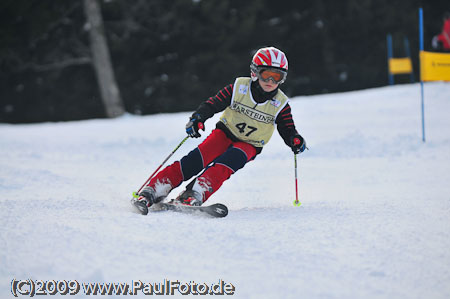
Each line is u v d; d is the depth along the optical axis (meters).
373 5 103.88
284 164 24.91
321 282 8.20
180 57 97.38
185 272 8.41
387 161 24.06
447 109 42.22
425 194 15.63
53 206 12.61
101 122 56.16
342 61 109.12
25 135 42.81
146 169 23.83
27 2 72.81
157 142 33.72
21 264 8.43
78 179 19.00
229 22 94.69
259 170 23.31
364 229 10.93
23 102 97.81
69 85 96.38
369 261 9.11
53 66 83.00
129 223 10.91
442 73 28.62
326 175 21.23
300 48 107.06
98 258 8.77
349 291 7.89
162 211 12.79
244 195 17.36
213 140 14.14
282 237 10.34
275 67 13.31
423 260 9.16
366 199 15.20
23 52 81.94
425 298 7.71
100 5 80.25
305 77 109.00
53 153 29.92
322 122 40.66
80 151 31.00
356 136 30.64
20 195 14.88
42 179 18.05
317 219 11.86
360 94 57.97
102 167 24.14
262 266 8.78
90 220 11.05
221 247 9.60
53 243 9.35
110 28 87.31
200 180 13.18
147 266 8.56
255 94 13.92
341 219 11.84
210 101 13.93
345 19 103.38
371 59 106.19
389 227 11.07
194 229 10.60
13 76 93.50
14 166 21.45
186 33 93.12
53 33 84.06
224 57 94.69
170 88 98.69
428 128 33.16
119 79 95.12
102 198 14.68
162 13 90.88
